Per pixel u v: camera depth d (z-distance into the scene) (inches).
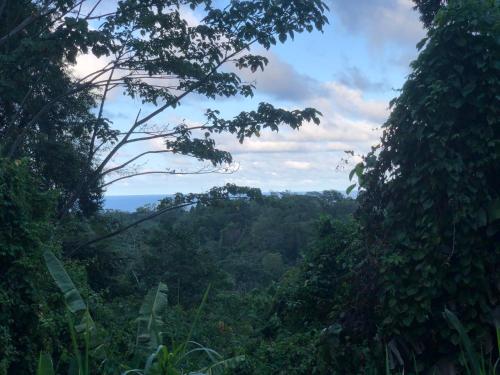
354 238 343.6
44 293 284.2
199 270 761.6
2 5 559.2
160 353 192.7
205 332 427.8
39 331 270.7
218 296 589.0
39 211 319.6
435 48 206.4
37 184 357.4
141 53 574.2
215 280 773.9
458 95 201.2
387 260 203.0
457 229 198.5
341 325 224.7
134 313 460.1
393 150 217.3
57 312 286.5
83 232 668.1
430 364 203.5
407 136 210.1
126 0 542.6
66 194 695.1
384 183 220.8
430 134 199.5
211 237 1370.6
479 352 191.3
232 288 873.5
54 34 509.0
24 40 497.0
